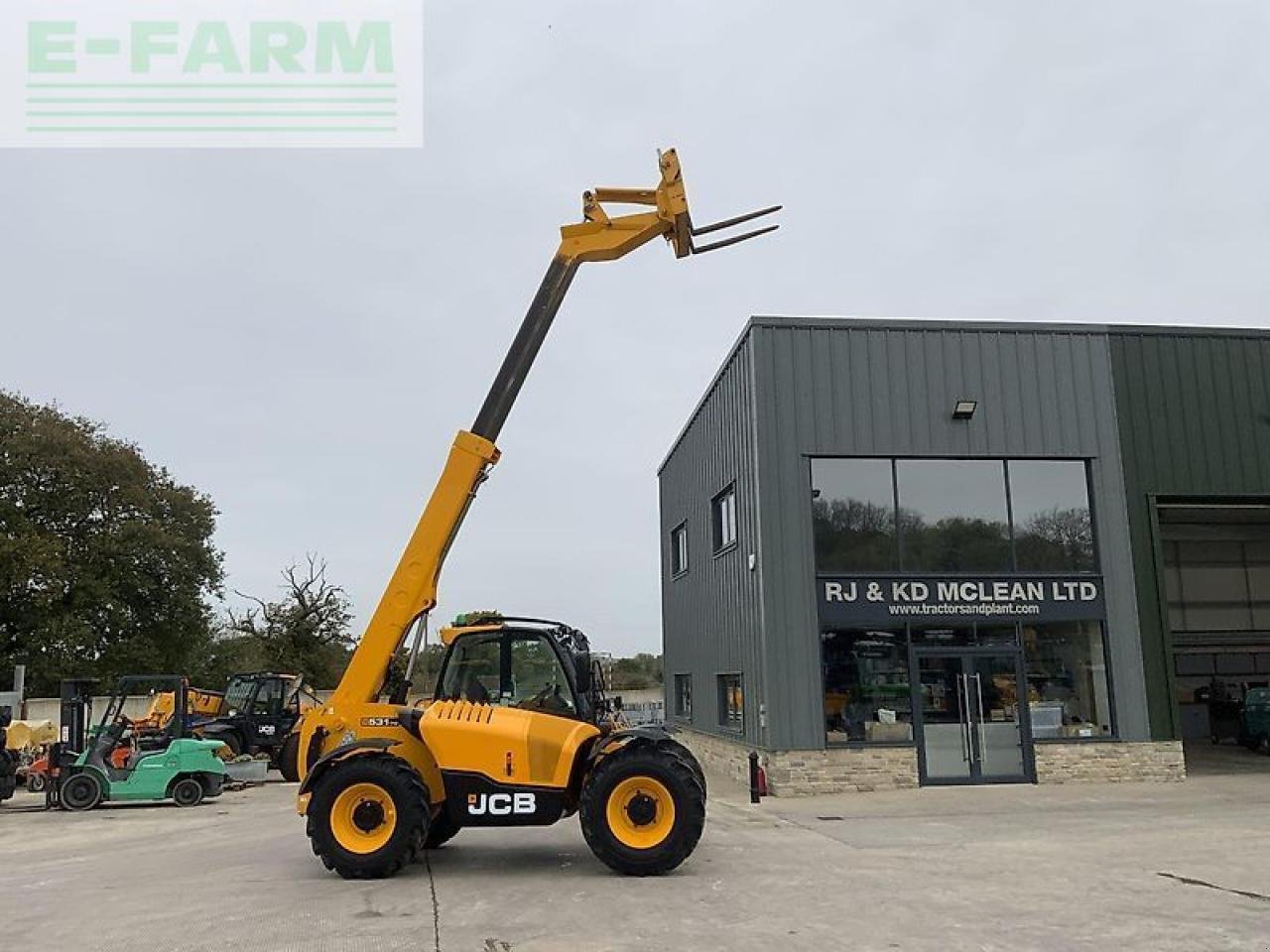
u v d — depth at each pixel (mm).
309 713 10055
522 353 10352
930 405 16734
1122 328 17328
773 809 13867
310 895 8336
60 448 34562
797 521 16203
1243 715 23688
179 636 37469
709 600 21016
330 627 42562
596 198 10844
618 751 9148
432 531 10016
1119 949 6301
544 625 10094
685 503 24234
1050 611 16438
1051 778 15992
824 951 6312
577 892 8297
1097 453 16953
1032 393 16984
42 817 16391
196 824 15070
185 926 7355
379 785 9055
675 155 10625
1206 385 17328
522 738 9227
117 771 17672
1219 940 6488
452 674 9789
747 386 17047
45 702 29094
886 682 16031
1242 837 10859
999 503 16719
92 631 34094
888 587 16219
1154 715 16375
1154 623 16609
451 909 7691
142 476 37250
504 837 11648
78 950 6742
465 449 10133
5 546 31859
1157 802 13984
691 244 10805
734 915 7348
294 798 19203
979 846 10500
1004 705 16156
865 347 16766
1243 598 24938
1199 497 17016
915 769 15773
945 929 6859
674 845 8914
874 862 9594
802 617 15961
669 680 27031
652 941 6609
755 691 16734
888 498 16516
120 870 10406
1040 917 7188
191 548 37656
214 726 23406
